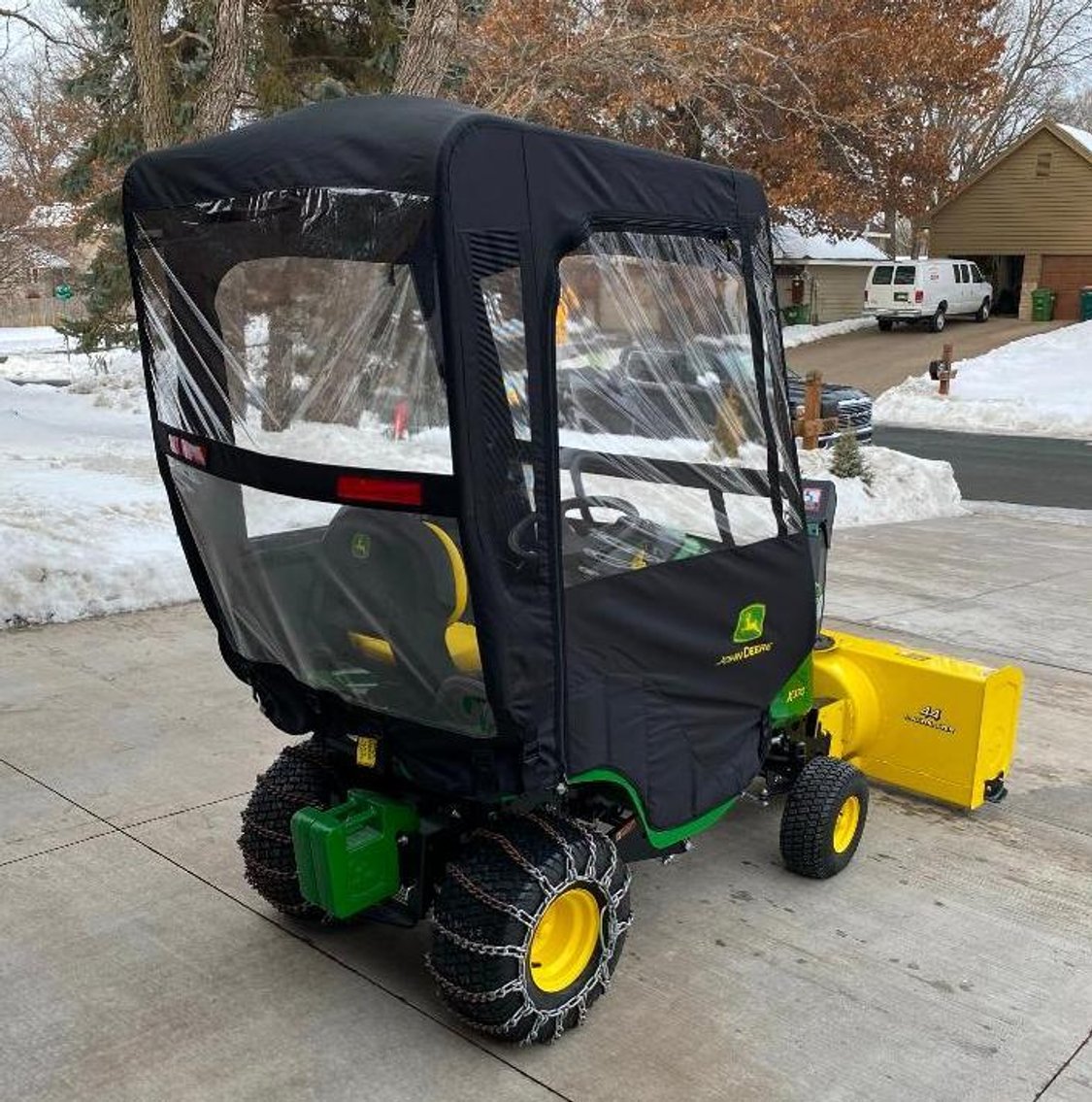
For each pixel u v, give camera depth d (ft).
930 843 13.83
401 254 7.67
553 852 9.09
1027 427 66.44
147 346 10.20
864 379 81.76
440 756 9.01
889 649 14.90
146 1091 8.91
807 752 13.24
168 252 9.52
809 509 13.34
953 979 10.83
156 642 20.33
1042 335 90.89
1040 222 102.94
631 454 9.37
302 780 10.78
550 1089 9.03
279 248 8.54
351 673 9.61
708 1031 9.86
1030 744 17.31
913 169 100.42
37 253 125.49
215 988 10.28
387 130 7.84
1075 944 11.56
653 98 51.11
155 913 11.55
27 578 21.61
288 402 8.86
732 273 10.05
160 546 24.14
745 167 86.58
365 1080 9.10
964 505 40.73
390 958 10.84
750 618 10.52
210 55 35.50
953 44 95.45
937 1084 9.27
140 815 13.70
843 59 84.02
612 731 9.15
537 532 8.12
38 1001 10.05
